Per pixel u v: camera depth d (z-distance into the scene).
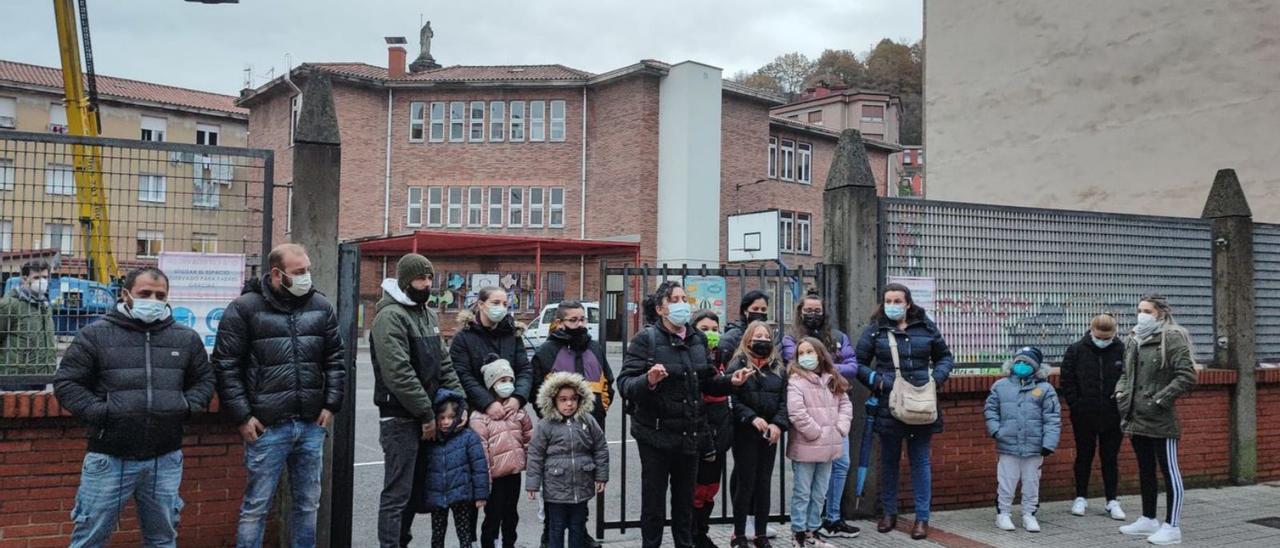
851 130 7.93
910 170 77.69
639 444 5.90
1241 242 9.55
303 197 5.99
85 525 4.60
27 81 41.53
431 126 36.34
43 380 5.39
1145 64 12.80
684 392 5.83
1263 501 8.57
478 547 6.59
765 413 6.27
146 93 47.03
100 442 4.59
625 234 34.47
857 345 7.15
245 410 4.98
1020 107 14.55
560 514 5.76
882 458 7.12
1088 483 8.11
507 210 35.88
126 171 5.68
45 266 5.47
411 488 5.57
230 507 5.81
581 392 5.82
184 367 4.85
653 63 34.06
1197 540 7.04
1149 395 7.07
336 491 6.06
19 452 5.29
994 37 15.05
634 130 34.50
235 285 5.89
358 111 35.81
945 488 7.98
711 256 34.16
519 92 36.06
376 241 29.06
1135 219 9.20
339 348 5.36
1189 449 9.25
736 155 36.38
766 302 6.87
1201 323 9.54
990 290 8.34
